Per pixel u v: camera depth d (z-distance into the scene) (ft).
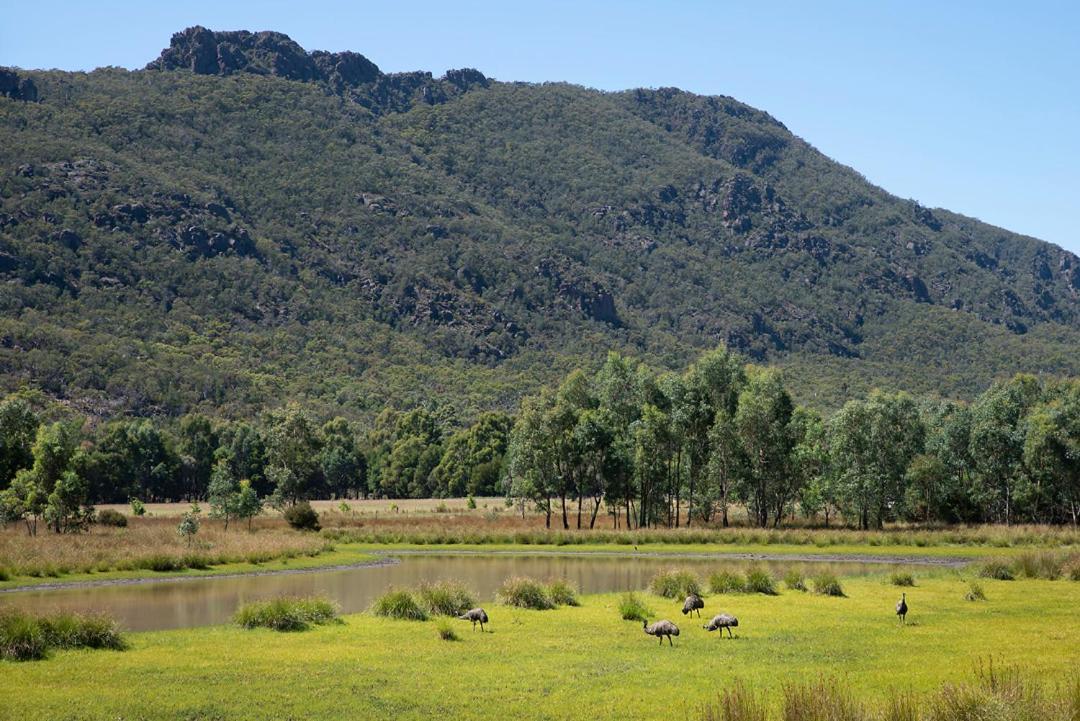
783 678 70.38
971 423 316.40
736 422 297.74
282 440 385.70
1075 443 285.43
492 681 71.10
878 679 68.95
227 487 261.03
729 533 251.19
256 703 64.39
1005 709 49.96
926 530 278.05
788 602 119.65
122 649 86.17
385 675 73.46
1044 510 310.45
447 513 372.17
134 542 207.62
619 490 307.17
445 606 112.47
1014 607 111.65
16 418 314.14
